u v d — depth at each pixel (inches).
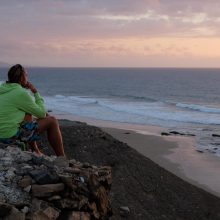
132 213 483.2
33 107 284.5
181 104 2512.3
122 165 605.3
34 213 223.5
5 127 280.1
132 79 6939.0
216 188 784.9
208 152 1112.2
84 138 667.4
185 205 579.2
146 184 581.3
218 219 573.3
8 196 225.9
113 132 1376.7
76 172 259.3
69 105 2357.3
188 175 874.8
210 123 1718.8
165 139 1288.1
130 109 2144.4
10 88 283.9
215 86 4970.5
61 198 240.1
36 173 242.7
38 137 292.4
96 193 260.1
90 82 6053.2
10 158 261.4
